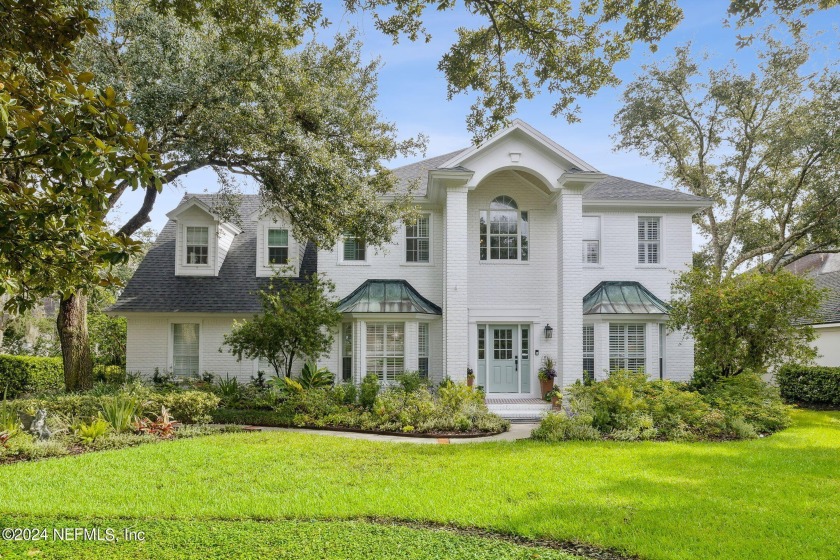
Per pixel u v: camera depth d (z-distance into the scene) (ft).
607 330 63.16
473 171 57.88
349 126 53.26
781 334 51.44
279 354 62.80
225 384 57.52
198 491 25.29
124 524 20.63
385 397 49.39
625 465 30.71
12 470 28.76
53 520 21.06
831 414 54.75
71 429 38.17
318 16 29.71
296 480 27.43
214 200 67.87
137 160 15.40
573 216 59.57
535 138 59.47
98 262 17.58
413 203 65.51
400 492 25.29
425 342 64.69
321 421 46.32
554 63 31.65
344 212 51.06
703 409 43.83
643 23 29.07
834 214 80.69
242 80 45.50
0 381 69.82
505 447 36.32
